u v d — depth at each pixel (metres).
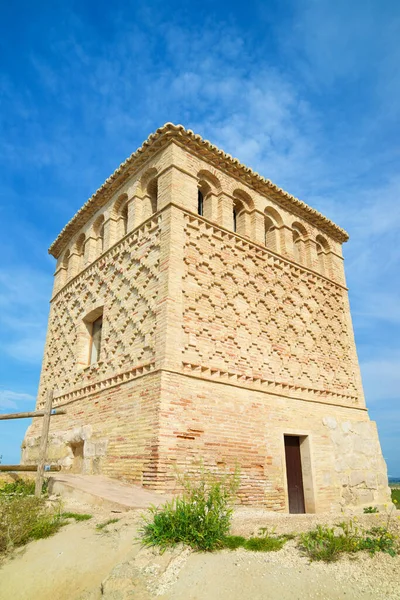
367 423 17.67
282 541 6.10
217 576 5.27
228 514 6.64
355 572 5.03
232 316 14.14
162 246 13.47
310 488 14.45
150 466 10.81
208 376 12.64
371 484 16.52
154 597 5.06
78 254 20.17
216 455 11.87
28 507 8.49
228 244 15.07
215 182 15.99
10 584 6.32
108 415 13.43
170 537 6.25
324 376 16.81
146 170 15.87
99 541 6.89
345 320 19.14
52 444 16.62
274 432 13.80
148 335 12.79
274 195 17.81
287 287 16.81
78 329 17.42
